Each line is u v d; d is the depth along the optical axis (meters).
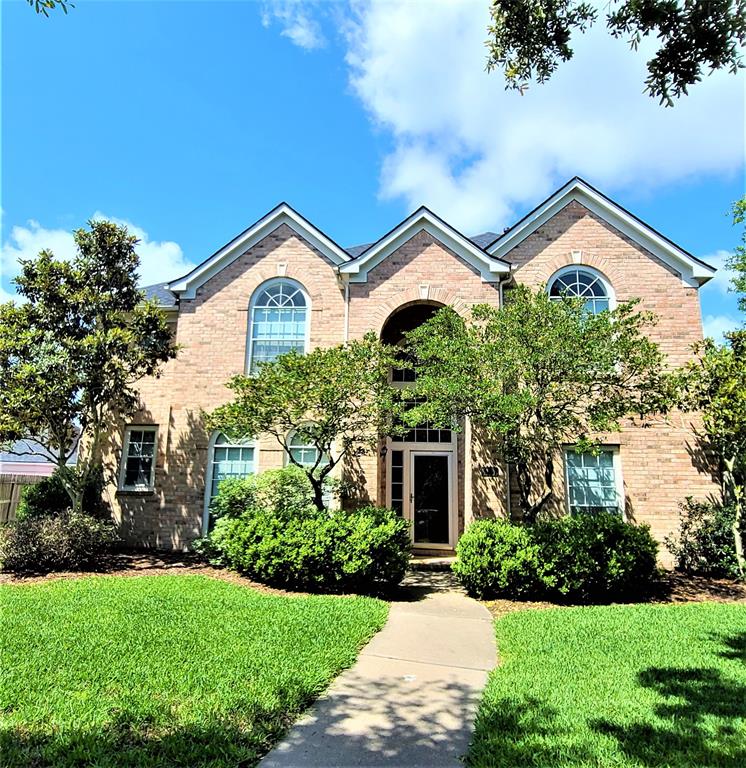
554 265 13.89
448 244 13.95
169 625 6.88
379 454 13.35
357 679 5.53
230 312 14.50
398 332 15.30
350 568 9.29
